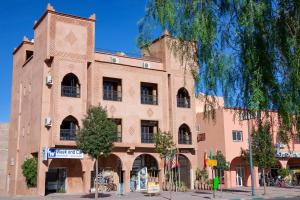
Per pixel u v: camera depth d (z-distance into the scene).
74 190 37.41
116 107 39.44
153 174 42.56
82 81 37.62
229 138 46.44
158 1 12.12
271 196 32.72
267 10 10.72
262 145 33.94
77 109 36.97
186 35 11.66
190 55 12.03
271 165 35.06
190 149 43.31
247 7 10.64
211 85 11.64
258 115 11.29
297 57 10.27
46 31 37.03
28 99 41.06
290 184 52.41
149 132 42.25
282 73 10.77
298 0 10.23
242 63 11.05
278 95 10.66
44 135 35.91
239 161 49.50
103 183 39.38
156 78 42.41
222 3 11.38
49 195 34.72
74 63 37.50
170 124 42.41
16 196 35.72
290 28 10.48
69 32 37.81
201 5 11.41
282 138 11.63
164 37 12.68
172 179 40.88
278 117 11.07
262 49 10.72
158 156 41.28
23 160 40.53
